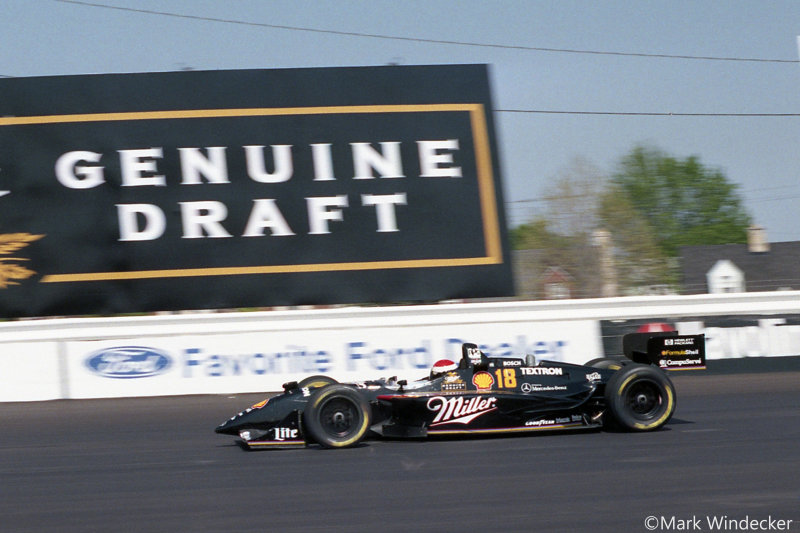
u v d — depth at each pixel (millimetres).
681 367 13102
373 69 24016
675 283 64125
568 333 21500
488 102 24359
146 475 10391
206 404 18156
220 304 22469
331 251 23000
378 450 11625
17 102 22422
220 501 8906
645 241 59000
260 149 23203
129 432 14258
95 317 22594
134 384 19703
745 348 21922
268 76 23516
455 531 7602
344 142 23531
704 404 15953
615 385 12445
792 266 64562
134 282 22219
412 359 20812
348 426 11820
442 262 23359
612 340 21594
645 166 90500
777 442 11453
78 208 22234
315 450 11773
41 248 21938
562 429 12648
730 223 88312
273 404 12164
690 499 8492
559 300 21844
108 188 22453
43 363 19328
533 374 12758
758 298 22094
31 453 12352
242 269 22625
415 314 21484
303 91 23625
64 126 22516
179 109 23062
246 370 20203
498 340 21203
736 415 14266
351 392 11812
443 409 12180
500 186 23969
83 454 12141
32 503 9055
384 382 12922
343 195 23297
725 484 9078
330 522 7984
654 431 12625
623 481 9328
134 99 22922
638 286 58969
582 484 9234
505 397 12375
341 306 23516
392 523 7895
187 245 22516
